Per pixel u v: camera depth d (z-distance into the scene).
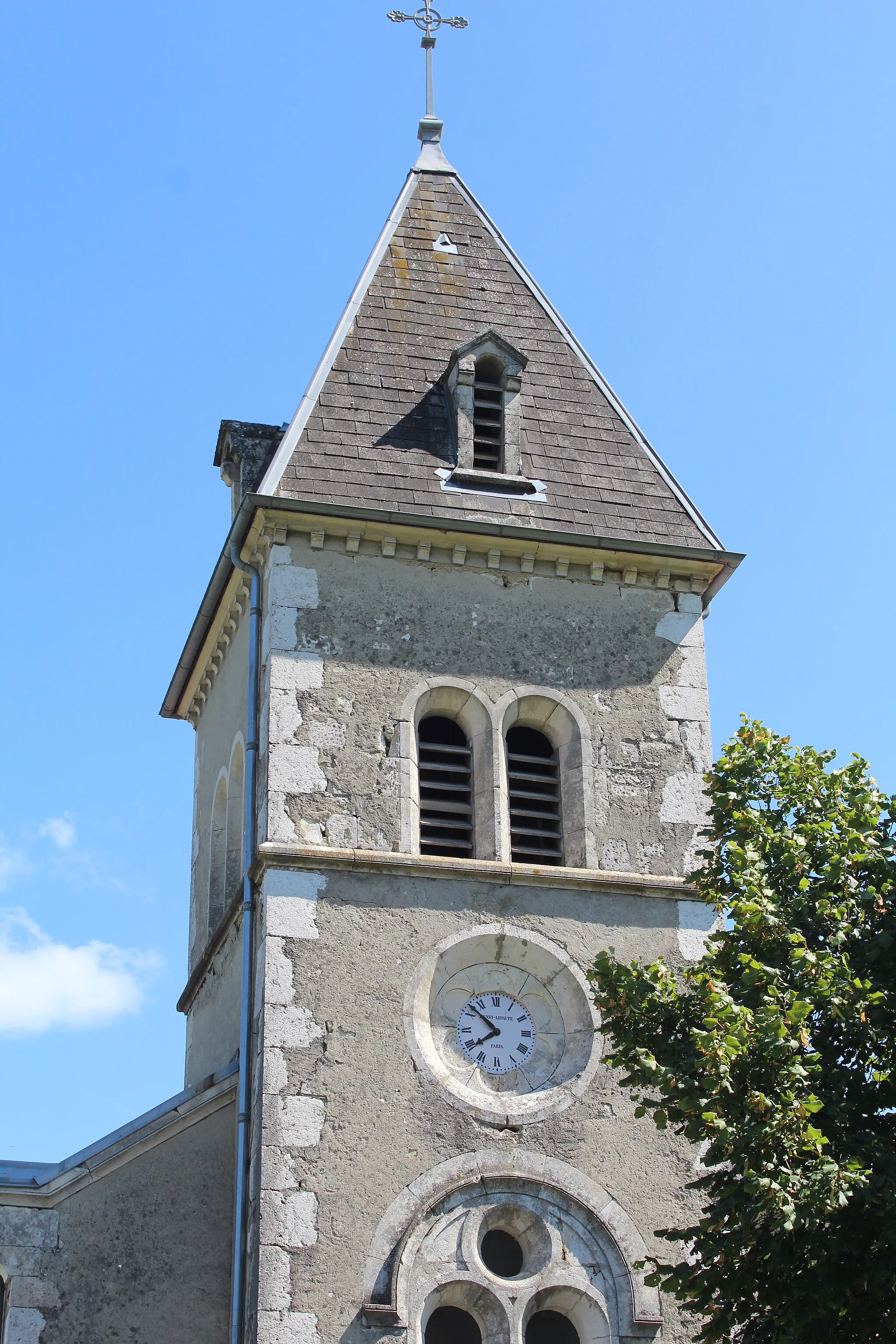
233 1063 20.67
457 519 22.23
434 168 26.77
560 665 22.22
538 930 20.64
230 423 25.34
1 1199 19.23
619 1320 19.02
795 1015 16.36
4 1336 18.66
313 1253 18.55
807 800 18.91
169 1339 18.97
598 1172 19.62
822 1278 16.53
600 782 21.72
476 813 21.44
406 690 21.53
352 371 23.75
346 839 20.59
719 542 23.31
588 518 22.98
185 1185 19.67
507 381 23.69
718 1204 17.22
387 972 20.00
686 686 22.53
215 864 24.69
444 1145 19.34
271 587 21.72
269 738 20.91
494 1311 18.83
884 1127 17.31
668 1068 16.73
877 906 18.08
